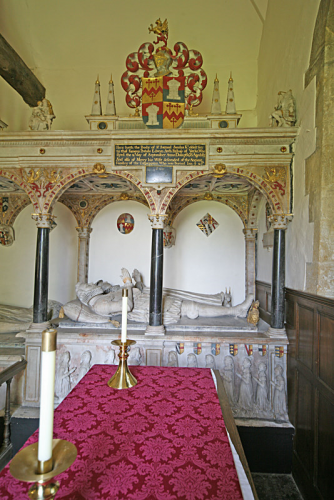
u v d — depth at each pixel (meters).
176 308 5.52
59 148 4.83
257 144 4.65
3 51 5.75
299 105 4.48
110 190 6.84
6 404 4.00
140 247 7.23
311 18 4.13
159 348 4.67
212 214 7.20
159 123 4.75
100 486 1.54
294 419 4.19
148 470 1.67
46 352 1.15
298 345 4.13
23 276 7.18
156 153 4.75
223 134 4.60
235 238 7.14
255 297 6.99
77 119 7.50
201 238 7.18
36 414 4.36
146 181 4.76
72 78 7.44
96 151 4.80
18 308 6.92
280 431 4.23
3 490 1.50
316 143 3.87
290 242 4.59
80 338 4.69
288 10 5.14
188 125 4.91
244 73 7.32
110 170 4.80
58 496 1.46
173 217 7.16
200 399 2.56
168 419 2.23
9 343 5.13
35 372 4.62
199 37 7.04
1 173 4.90
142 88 4.80
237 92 7.43
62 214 7.24
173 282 7.14
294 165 4.58
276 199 4.64
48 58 7.29
